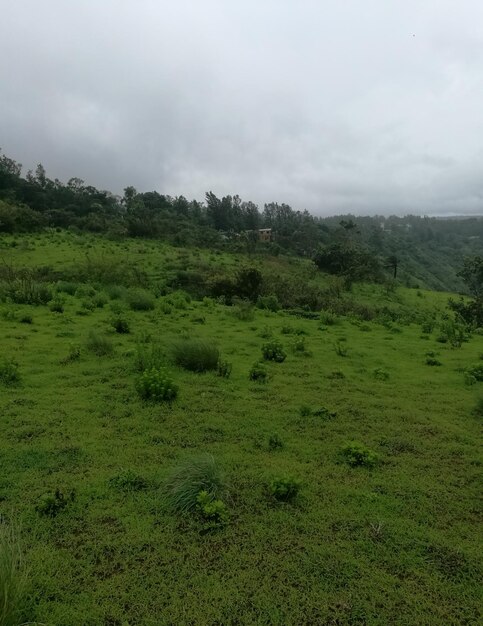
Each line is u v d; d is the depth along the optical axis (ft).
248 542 12.31
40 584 10.54
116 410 20.65
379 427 20.57
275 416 21.06
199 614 10.00
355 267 143.84
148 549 11.89
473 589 11.02
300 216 376.27
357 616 10.14
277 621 9.93
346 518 13.51
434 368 32.01
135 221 157.48
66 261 92.22
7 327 35.65
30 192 212.23
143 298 49.88
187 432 18.89
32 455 16.31
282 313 56.49
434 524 13.47
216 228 282.15
